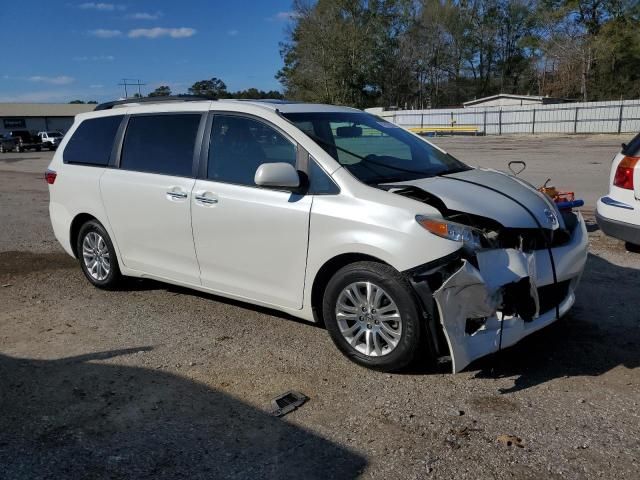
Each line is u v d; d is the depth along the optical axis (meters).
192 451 3.07
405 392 3.63
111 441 3.18
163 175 4.98
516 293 3.66
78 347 4.47
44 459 3.03
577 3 49.12
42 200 13.28
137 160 5.26
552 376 3.79
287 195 4.16
